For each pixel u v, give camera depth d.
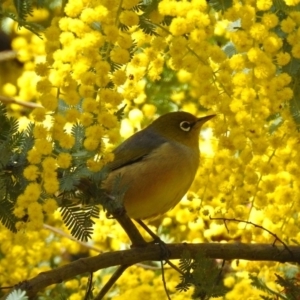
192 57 8.74
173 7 8.62
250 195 9.38
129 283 11.01
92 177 7.80
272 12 9.49
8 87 13.04
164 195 10.73
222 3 9.33
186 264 8.91
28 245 11.41
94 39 7.97
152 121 12.13
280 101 8.80
